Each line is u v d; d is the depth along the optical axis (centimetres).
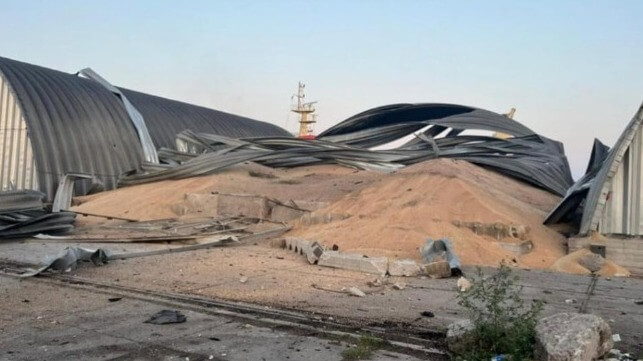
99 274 1108
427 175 2036
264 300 881
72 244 1622
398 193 1933
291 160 3338
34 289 930
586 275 1316
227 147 3372
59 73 3538
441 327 723
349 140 4091
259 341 633
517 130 3859
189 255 1431
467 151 3192
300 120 5997
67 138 2984
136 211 2389
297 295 932
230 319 738
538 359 520
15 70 3097
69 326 687
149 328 682
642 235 1644
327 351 601
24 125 2895
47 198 2766
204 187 2573
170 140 3925
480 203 1772
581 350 494
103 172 3088
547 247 1656
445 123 3828
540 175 3000
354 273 1185
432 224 1625
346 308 835
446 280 1137
